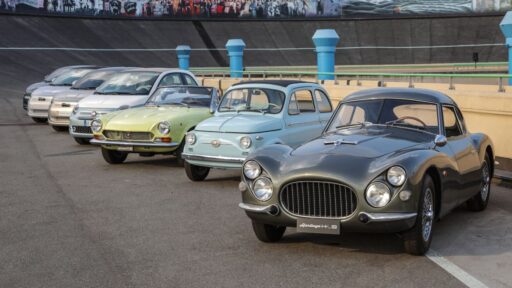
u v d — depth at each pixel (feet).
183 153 31.45
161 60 220.43
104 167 37.29
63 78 65.51
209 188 30.42
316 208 18.12
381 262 18.04
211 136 30.48
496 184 31.60
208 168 32.78
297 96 33.19
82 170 36.14
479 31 258.78
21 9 230.48
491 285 15.87
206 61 226.79
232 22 266.98
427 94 22.62
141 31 245.86
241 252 19.24
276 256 18.78
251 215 19.29
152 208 25.84
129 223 23.18
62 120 54.08
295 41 255.50
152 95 40.09
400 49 246.68
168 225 22.84
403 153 18.63
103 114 37.60
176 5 262.88
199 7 265.54
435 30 263.08
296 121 32.40
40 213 24.95
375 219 17.37
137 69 48.96
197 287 15.94
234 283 16.22
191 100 38.99
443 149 20.72
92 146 46.93
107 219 23.85
